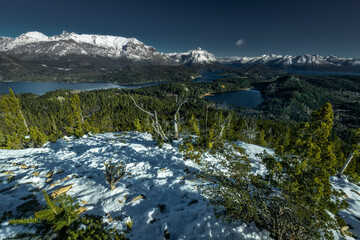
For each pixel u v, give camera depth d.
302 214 5.51
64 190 8.01
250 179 8.23
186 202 7.25
